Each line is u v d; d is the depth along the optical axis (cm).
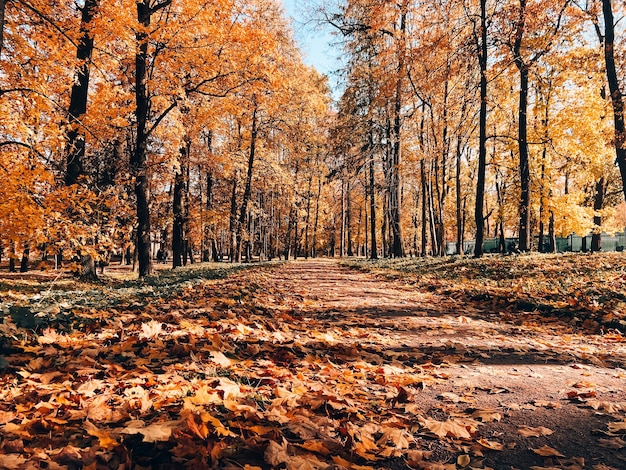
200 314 588
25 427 221
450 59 1811
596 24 1603
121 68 1475
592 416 291
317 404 275
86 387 283
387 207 2828
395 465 219
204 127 1850
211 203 2789
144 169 1355
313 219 5306
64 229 732
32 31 956
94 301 661
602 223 3044
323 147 3353
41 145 808
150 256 1438
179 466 189
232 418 239
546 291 869
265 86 1460
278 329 553
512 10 1556
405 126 2634
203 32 1303
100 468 185
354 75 2491
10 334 373
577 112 1909
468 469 216
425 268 1590
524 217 1698
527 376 390
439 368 412
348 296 995
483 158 1664
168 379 310
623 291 788
